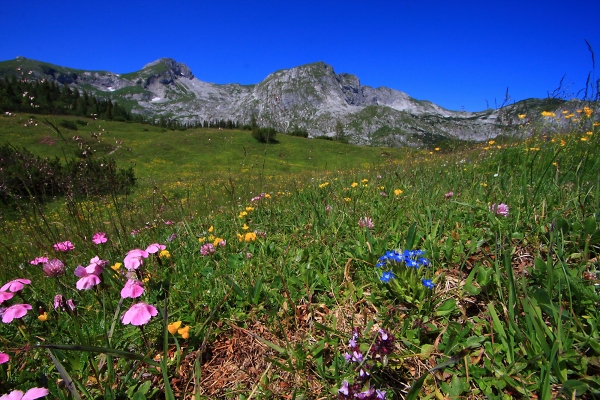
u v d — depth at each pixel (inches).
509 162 218.5
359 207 150.6
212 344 82.2
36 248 139.9
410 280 83.7
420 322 74.4
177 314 89.1
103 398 64.2
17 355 76.0
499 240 97.8
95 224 147.3
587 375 58.9
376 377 65.2
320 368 66.9
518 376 62.1
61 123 1163.3
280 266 107.2
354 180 241.3
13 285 83.1
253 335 76.7
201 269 110.9
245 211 177.3
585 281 76.0
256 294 91.3
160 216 187.2
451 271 97.7
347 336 77.8
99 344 76.7
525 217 109.2
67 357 71.4
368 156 1914.4
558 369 58.3
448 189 160.7
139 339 81.4
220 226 166.6
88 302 96.7
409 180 200.5
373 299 87.4
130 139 2143.2
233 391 69.5
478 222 118.1
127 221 179.0
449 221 120.8
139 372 72.5
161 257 118.6
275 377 71.7
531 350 63.5
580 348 62.7
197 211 221.6
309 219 148.9
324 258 110.8
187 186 585.3
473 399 62.2
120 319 86.7
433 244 104.3
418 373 68.9
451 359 60.7
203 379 72.9
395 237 114.7
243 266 111.1
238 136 2161.7
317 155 1913.1
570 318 65.7
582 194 112.1
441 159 299.6
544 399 54.9
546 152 199.0
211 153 1850.4
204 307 93.0
